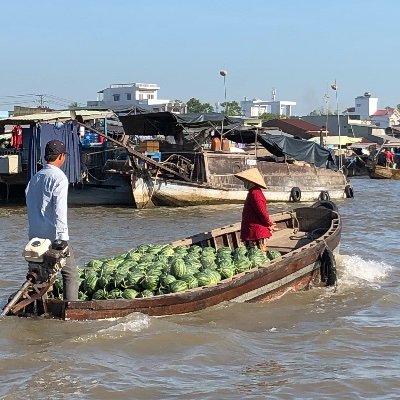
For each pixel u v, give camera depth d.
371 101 114.44
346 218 22.67
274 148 30.28
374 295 10.67
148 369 7.06
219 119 27.69
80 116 26.50
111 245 16.48
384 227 20.20
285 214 13.76
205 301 9.04
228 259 9.88
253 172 11.16
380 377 6.87
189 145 28.78
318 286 11.18
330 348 7.92
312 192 30.23
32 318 8.41
